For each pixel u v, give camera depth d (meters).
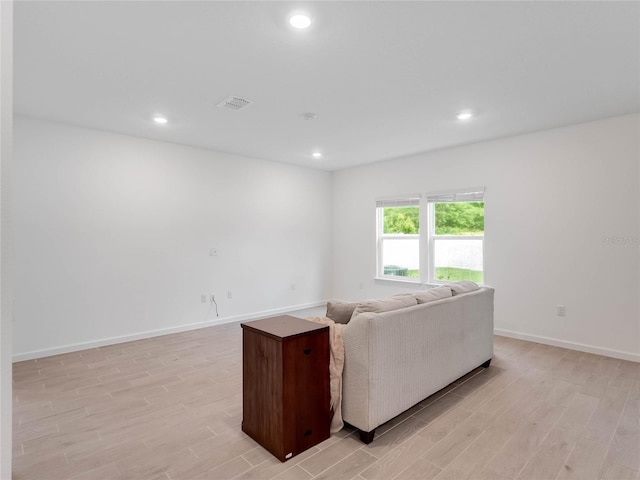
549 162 4.10
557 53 2.42
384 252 5.99
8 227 1.02
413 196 5.41
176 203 4.71
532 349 3.95
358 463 1.98
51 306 3.81
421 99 3.22
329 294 6.67
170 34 2.19
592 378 3.14
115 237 4.23
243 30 2.15
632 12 1.97
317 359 2.15
